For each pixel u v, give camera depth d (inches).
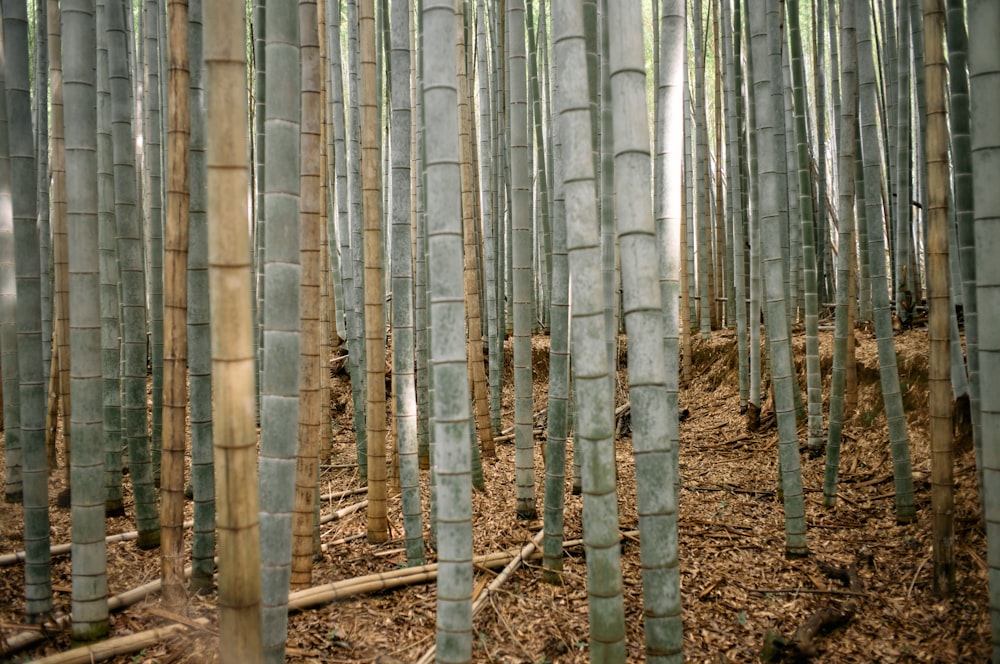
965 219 159.0
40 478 134.0
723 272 418.3
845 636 147.6
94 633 129.9
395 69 163.2
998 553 120.9
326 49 324.8
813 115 478.9
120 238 183.8
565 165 101.2
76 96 118.9
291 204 100.4
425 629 144.3
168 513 143.3
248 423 89.0
